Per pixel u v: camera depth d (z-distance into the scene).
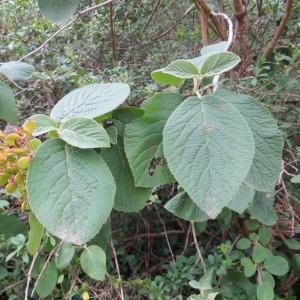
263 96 0.81
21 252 0.64
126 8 1.28
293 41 1.07
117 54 1.20
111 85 0.28
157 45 1.23
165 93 0.28
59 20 0.45
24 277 0.74
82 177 0.23
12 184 0.25
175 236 0.87
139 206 0.29
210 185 0.23
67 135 0.24
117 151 0.29
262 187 0.26
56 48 1.13
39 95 0.89
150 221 0.86
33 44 1.04
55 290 0.70
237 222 0.76
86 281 0.70
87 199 0.23
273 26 1.10
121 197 0.29
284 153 0.82
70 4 0.45
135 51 1.19
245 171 0.23
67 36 1.17
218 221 0.78
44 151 0.24
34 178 0.23
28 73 0.59
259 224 0.69
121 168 0.29
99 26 1.18
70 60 0.97
